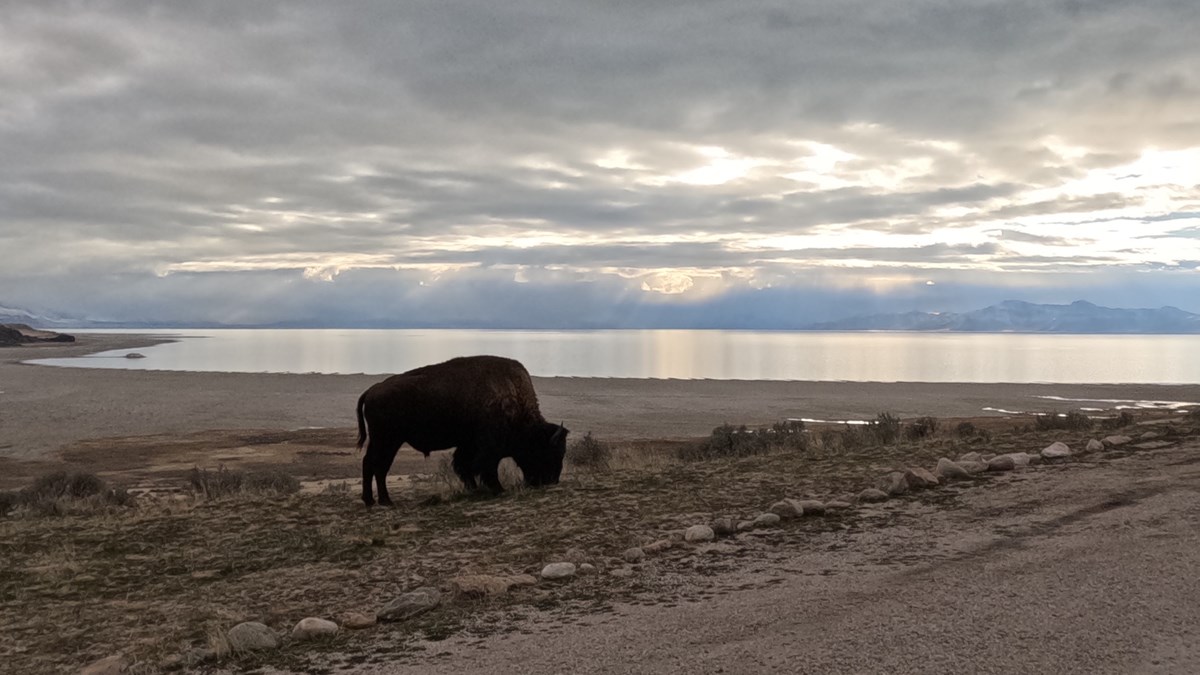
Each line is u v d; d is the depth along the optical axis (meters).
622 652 5.49
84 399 44.44
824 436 19.39
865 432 18.38
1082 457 12.38
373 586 7.89
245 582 8.38
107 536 11.12
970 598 6.10
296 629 6.41
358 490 15.39
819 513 9.47
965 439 15.90
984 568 6.88
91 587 8.53
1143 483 10.05
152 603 7.80
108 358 107.56
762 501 10.47
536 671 5.25
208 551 9.91
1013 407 37.03
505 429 12.93
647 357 119.38
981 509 9.16
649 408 37.56
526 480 13.40
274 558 9.34
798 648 5.32
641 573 7.55
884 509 9.48
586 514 10.43
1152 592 5.99
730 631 5.76
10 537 11.39
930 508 9.38
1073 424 18.03
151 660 6.07
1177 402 38.78
